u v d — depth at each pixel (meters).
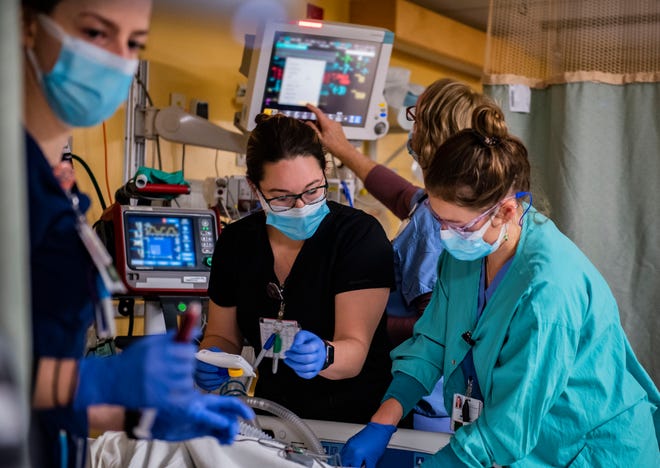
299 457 1.64
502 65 3.04
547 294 1.69
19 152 0.69
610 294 1.81
